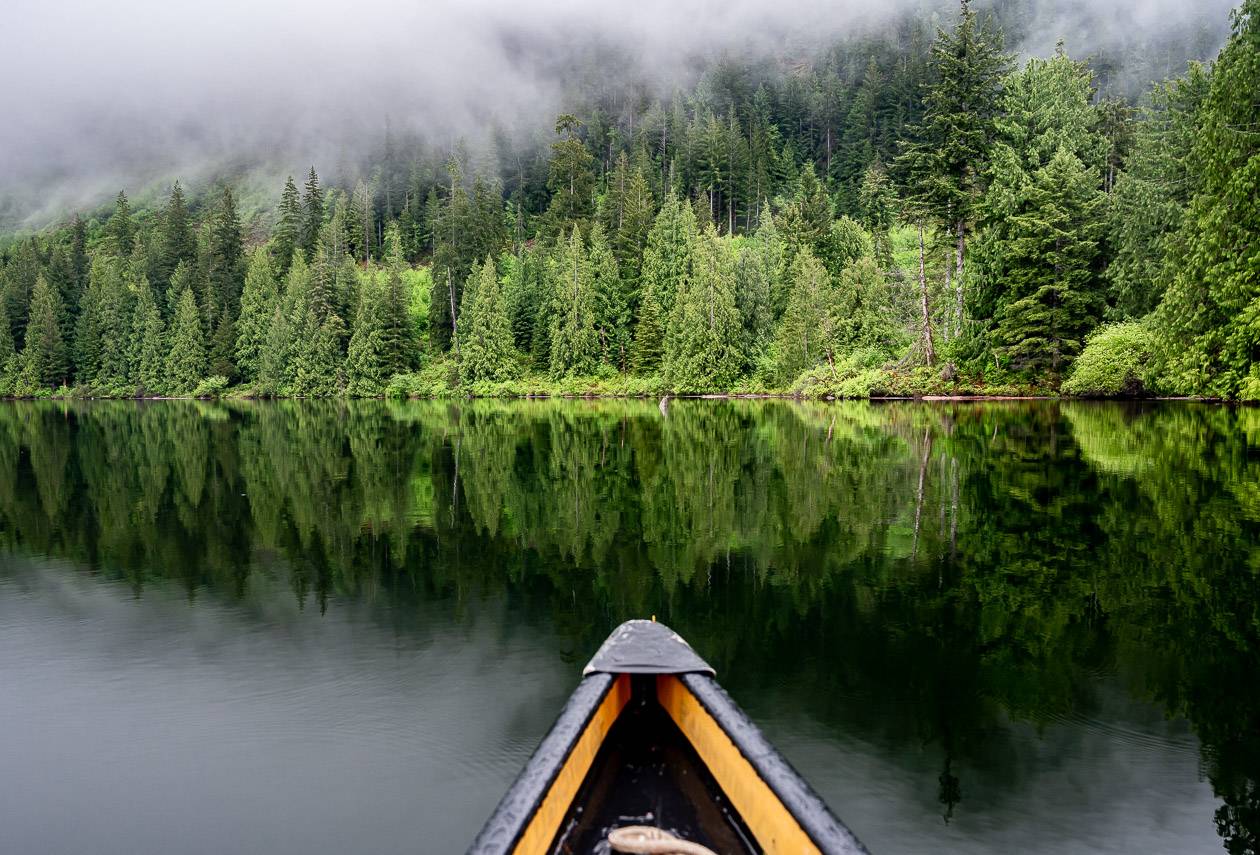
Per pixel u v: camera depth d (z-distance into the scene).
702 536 9.18
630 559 8.22
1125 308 27.91
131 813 3.79
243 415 40.03
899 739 4.24
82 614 6.77
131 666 5.59
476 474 15.01
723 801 2.58
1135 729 4.29
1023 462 13.99
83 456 19.83
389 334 64.62
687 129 104.00
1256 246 19.19
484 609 6.67
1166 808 3.57
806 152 103.19
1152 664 5.12
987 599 6.49
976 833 3.41
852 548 8.37
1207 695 4.66
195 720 4.73
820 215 59.69
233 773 4.14
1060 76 33.19
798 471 14.24
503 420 31.64
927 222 33.97
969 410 26.36
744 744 2.46
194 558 8.70
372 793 3.91
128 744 4.45
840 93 105.06
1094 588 6.70
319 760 4.24
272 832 3.62
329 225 89.62
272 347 66.25
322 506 11.80
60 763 4.26
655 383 53.41
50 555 8.94
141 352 71.25
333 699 4.98
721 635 5.87
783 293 54.06
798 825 2.03
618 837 2.29
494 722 4.62
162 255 78.19
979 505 10.38
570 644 5.84
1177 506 9.82
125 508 11.97
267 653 5.78
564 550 8.68
